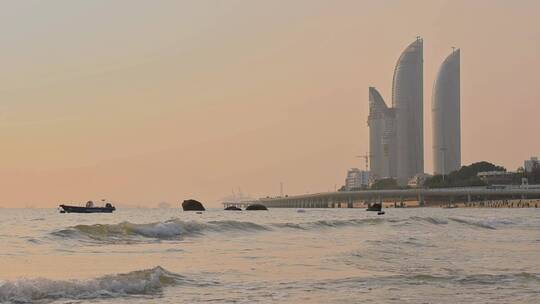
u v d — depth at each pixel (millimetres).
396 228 75188
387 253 41125
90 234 49969
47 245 43438
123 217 132750
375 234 62375
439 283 28078
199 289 25781
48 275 28656
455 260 37719
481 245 49938
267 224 70312
